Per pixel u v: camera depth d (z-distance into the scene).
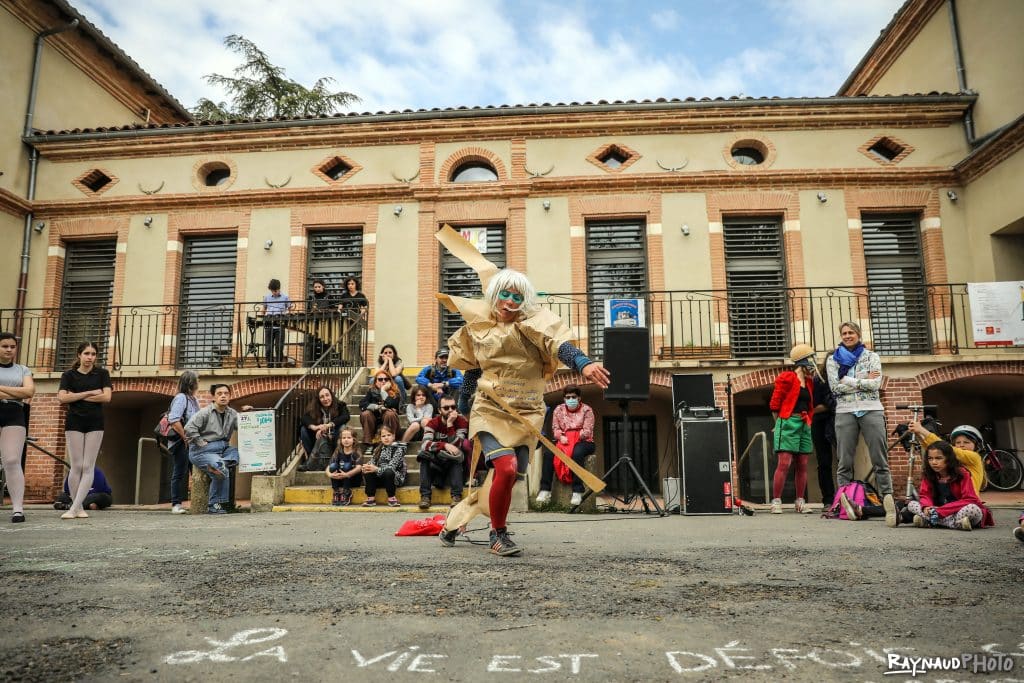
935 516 6.09
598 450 13.99
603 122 13.80
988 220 12.85
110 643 2.32
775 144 13.77
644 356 7.84
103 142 14.45
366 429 9.69
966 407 14.26
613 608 2.81
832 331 13.12
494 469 4.21
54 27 14.76
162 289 14.08
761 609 2.80
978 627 2.53
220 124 14.15
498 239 13.95
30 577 3.55
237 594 3.09
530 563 3.97
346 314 12.84
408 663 2.10
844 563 4.01
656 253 13.51
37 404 12.93
